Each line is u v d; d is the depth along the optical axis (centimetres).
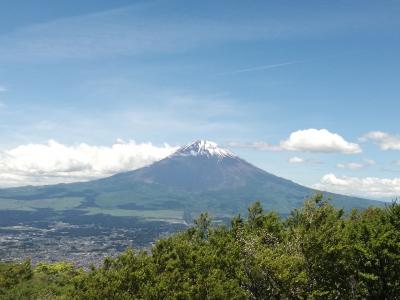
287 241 4066
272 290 3806
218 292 3481
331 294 3997
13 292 5016
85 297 3572
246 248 3981
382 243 3953
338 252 3825
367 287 4147
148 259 3931
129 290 3600
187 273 3706
